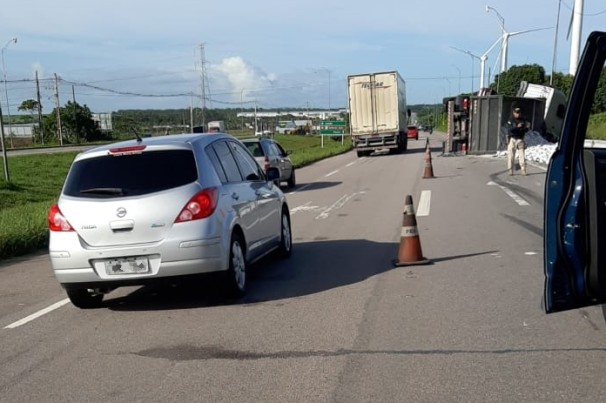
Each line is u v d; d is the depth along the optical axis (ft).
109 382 16.25
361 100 123.75
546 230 15.35
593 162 15.08
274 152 67.82
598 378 15.19
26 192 83.20
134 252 21.31
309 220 43.98
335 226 40.60
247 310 22.11
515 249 30.42
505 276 25.29
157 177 22.13
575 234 15.05
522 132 67.21
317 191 64.80
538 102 100.17
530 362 16.29
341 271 27.58
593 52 14.56
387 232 37.22
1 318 22.95
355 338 18.66
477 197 51.01
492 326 19.22
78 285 21.89
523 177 65.87
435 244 32.65
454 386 14.98
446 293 23.15
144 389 15.69
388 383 15.33
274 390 15.21
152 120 360.89
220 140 25.98
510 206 45.06
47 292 26.86
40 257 36.17
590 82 14.78
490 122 101.55
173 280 21.62
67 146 230.07
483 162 89.04
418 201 50.47
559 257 15.12
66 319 22.39
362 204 51.31
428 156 70.74
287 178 70.28
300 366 16.69
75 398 15.37
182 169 22.34
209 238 21.62
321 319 20.66
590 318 19.65
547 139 99.60
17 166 118.11
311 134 381.81
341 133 191.72
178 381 16.07
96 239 21.67
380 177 77.00
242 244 24.29
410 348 17.65
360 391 14.93
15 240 37.04
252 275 27.50
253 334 19.47
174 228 21.45
